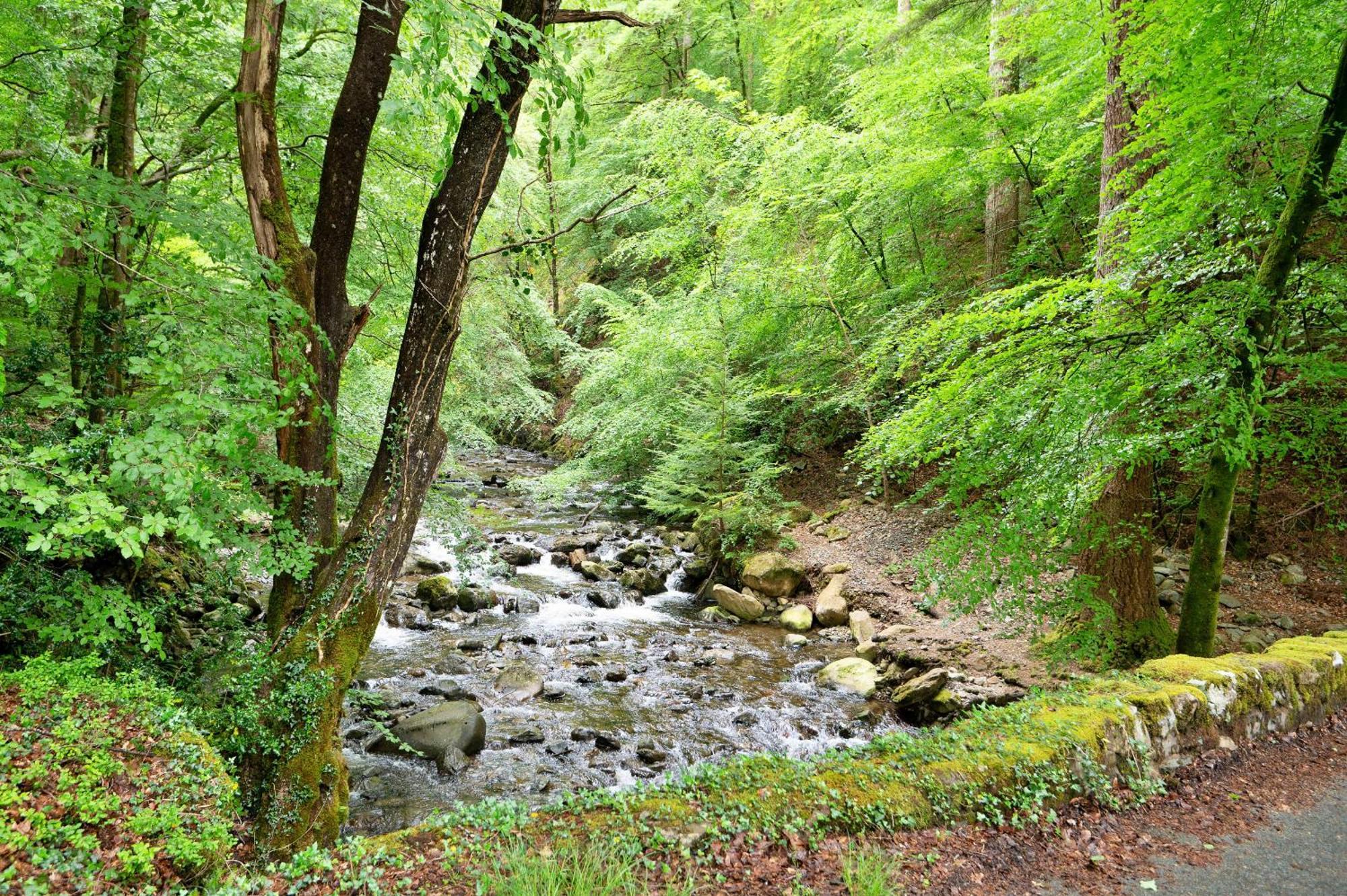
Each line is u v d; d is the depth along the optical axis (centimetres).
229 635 591
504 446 2531
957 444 662
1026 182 1172
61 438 496
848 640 1023
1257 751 506
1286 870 360
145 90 692
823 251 1380
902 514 1269
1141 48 615
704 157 1377
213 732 463
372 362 977
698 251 1579
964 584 657
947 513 1188
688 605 1208
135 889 269
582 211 2045
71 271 439
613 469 1739
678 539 1515
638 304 1958
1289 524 927
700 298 1427
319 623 473
